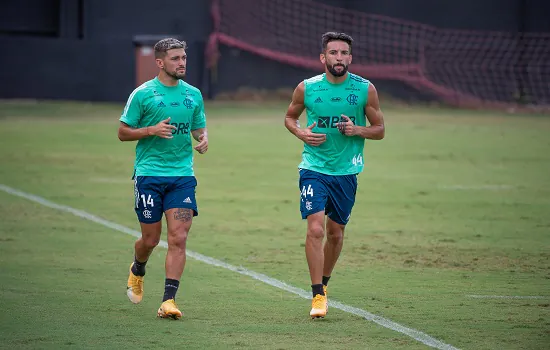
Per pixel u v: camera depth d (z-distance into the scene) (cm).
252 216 4875
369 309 2903
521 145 8425
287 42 13762
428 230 4509
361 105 2848
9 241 4088
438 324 2700
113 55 13250
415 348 2411
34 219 4672
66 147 7944
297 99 2873
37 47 13150
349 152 2852
